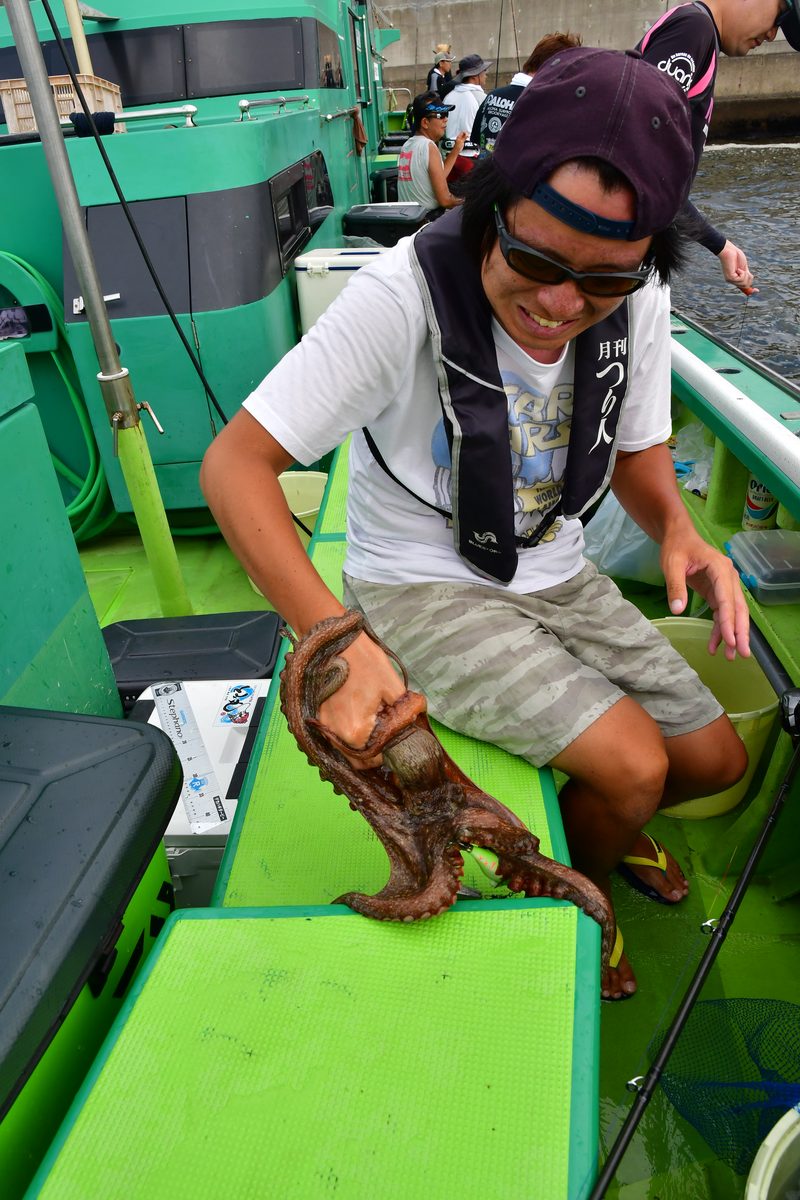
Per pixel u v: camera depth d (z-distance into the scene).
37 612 1.51
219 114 3.76
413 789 1.04
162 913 1.17
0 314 2.78
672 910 1.75
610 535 2.61
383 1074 0.83
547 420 1.32
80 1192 0.76
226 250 2.68
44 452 1.56
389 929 0.96
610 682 1.43
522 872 1.04
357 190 5.68
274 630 2.09
